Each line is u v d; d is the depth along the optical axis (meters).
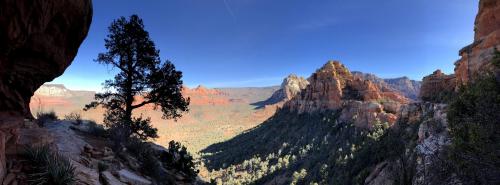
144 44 21.44
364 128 113.19
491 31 28.22
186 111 23.73
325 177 80.88
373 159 58.22
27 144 7.86
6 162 6.70
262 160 157.75
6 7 5.09
